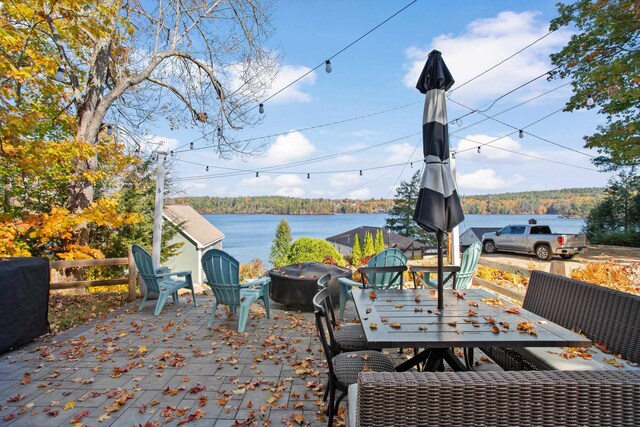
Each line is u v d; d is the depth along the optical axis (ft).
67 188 30.68
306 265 20.29
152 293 21.06
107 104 29.91
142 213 43.24
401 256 18.17
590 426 3.74
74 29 20.88
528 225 49.16
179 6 32.50
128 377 10.78
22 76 19.67
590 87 38.73
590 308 9.33
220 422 8.37
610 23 35.22
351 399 6.34
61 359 12.23
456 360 8.82
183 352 12.77
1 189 29.55
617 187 72.02
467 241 59.11
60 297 22.68
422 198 9.04
